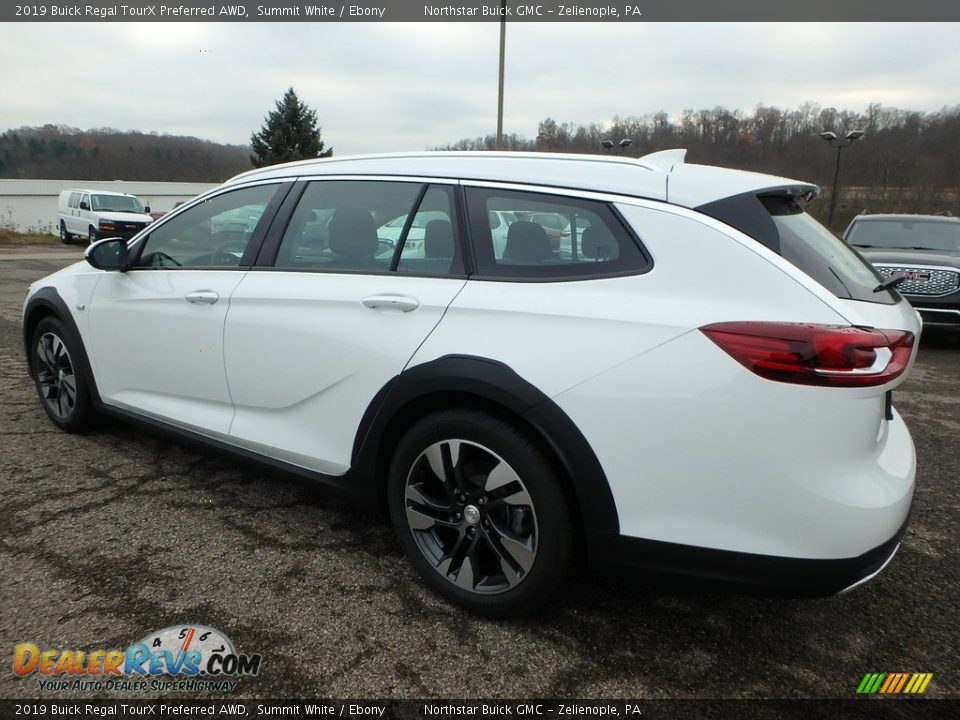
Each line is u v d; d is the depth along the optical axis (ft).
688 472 6.23
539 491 6.89
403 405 7.64
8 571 8.21
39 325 12.72
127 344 11.00
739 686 6.72
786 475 5.93
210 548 8.95
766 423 5.93
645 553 6.55
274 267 9.27
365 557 8.87
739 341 6.01
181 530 9.40
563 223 7.25
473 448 7.32
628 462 6.43
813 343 5.81
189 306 9.94
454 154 8.43
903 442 7.36
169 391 10.57
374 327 7.94
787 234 6.71
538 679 6.72
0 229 86.33
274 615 7.57
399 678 6.67
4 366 18.03
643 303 6.52
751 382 5.95
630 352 6.40
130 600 7.73
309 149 177.47
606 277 6.82
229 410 9.78
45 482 10.75
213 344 9.64
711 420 6.09
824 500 5.90
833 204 87.97
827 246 7.36
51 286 12.48
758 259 6.29
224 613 7.57
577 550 7.04
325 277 8.64
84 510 9.87
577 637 7.37
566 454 6.63
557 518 6.88
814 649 7.32
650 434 6.31
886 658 7.21
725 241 6.43
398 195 8.47
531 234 7.39
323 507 10.29
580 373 6.56
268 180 9.93
